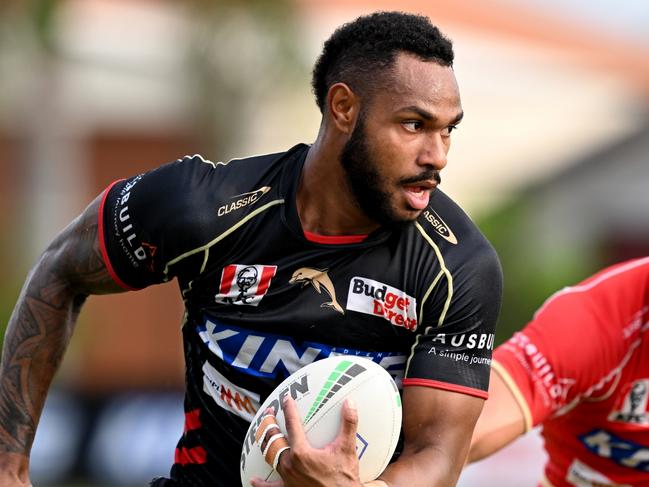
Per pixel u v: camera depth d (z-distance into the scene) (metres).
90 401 39.50
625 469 18.22
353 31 14.48
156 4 57.22
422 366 14.58
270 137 55.50
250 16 49.19
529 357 17.39
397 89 13.88
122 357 63.69
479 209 56.72
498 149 62.34
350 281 14.69
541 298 52.69
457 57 64.50
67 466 38.88
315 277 14.72
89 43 56.34
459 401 14.50
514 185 60.19
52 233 59.78
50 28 49.81
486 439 17.03
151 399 39.62
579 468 18.61
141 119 61.44
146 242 15.25
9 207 61.25
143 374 58.47
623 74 67.81
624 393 17.48
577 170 58.91
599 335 17.25
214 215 14.88
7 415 16.38
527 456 31.05
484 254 14.73
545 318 17.70
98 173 63.69
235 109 52.34
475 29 69.94
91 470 38.78
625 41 75.12
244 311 15.01
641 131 57.72
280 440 13.78
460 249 14.66
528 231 54.72
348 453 13.46
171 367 62.88
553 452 18.89
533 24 73.62
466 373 14.58
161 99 59.50
